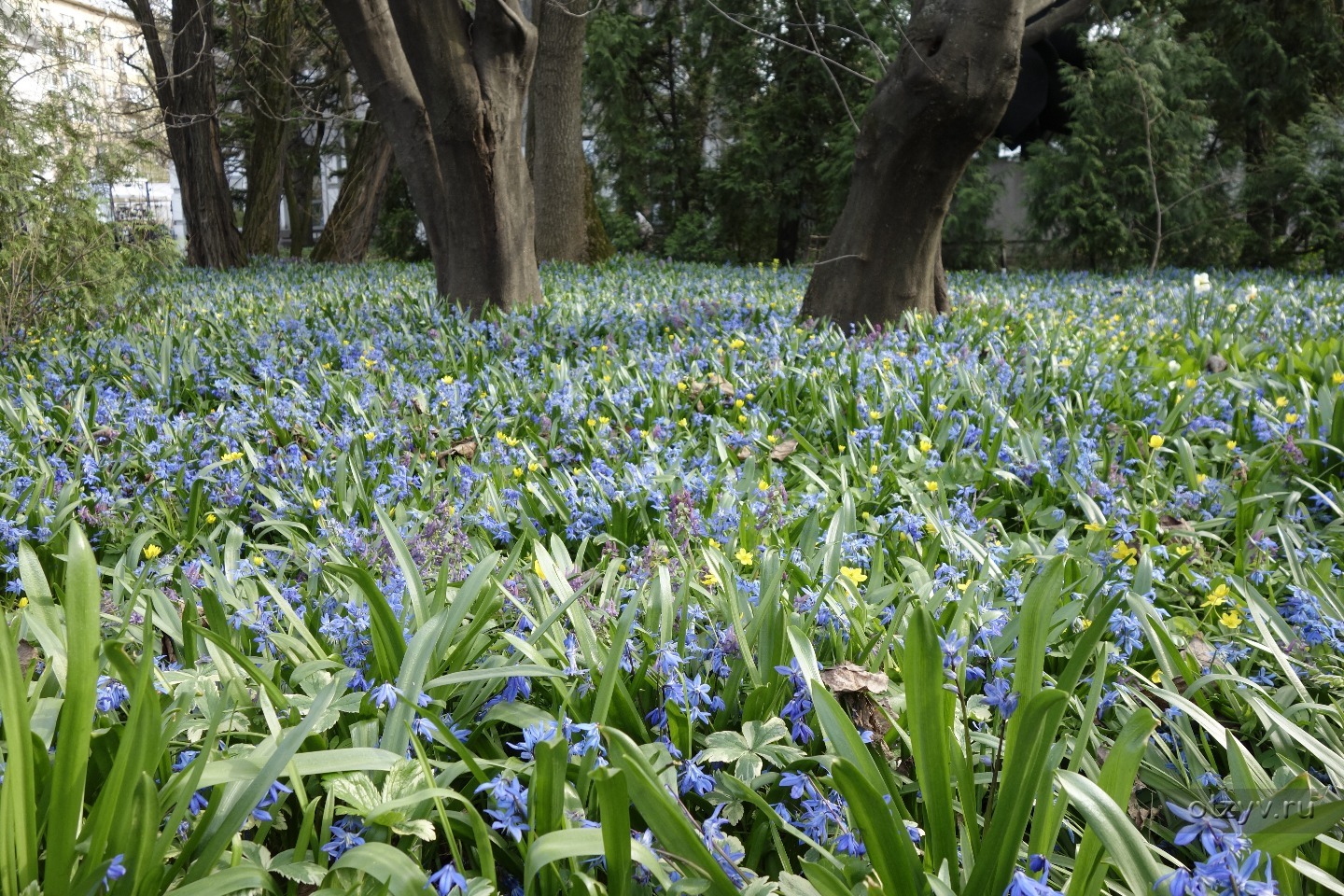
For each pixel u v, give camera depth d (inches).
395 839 62.3
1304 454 151.5
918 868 54.6
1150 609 84.7
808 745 75.5
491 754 74.4
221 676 76.4
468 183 313.7
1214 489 139.0
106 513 126.6
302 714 70.9
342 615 92.1
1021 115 334.6
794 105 962.1
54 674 70.3
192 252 768.3
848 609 90.1
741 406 187.6
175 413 205.2
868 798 52.9
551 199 751.7
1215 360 230.4
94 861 51.8
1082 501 126.4
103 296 338.3
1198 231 810.8
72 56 358.9
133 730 51.6
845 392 191.5
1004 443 155.9
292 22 826.8
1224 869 49.3
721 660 81.4
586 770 63.9
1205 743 75.9
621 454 160.1
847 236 282.8
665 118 1115.9
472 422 176.9
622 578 100.5
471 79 301.0
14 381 225.9
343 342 259.3
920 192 273.3
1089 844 53.2
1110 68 751.1
